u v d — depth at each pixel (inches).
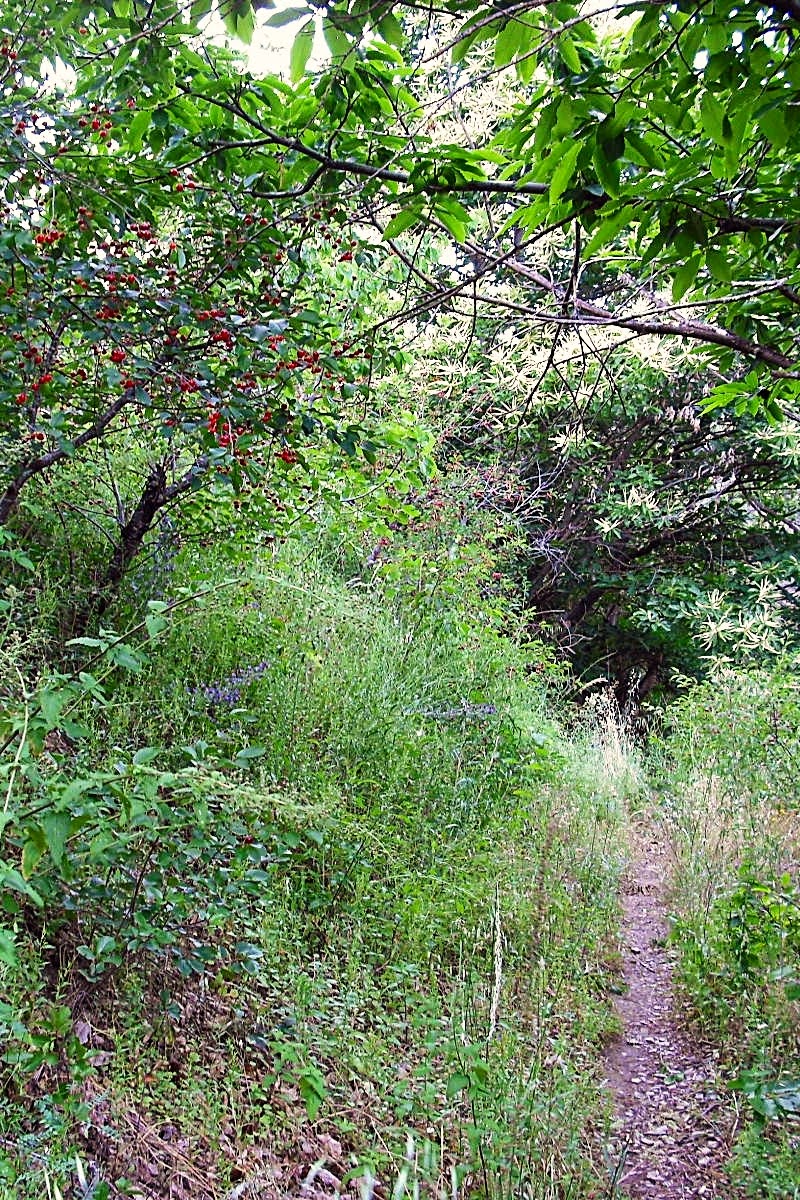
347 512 223.9
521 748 253.8
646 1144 133.1
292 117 114.0
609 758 363.6
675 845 263.6
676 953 206.2
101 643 89.9
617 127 81.0
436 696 247.6
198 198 136.2
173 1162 94.9
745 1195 120.6
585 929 193.0
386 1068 117.6
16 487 149.6
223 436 121.5
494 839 203.0
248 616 194.9
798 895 165.0
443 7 79.0
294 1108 111.4
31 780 83.0
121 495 206.1
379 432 200.7
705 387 351.9
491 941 160.7
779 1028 148.7
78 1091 91.8
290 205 132.0
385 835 169.5
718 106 79.7
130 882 110.9
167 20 85.4
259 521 188.4
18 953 94.4
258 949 119.7
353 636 227.1
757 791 247.3
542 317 117.9
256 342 123.3
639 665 629.6
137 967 113.1
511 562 407.5
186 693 164.9
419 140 102.6
